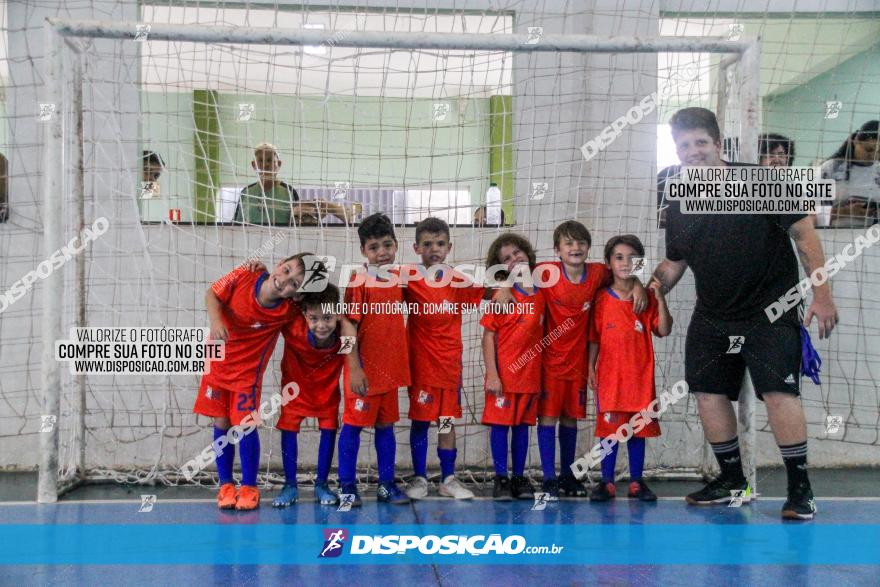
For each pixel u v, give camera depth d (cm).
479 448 400
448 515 301
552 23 406
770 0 417
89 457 387
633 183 404
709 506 322
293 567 231
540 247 400
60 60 330
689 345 330
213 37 333
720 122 389
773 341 304
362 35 338
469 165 465
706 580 220
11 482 367
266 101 465
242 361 320
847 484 371
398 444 401
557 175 402
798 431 299
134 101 392
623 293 340
